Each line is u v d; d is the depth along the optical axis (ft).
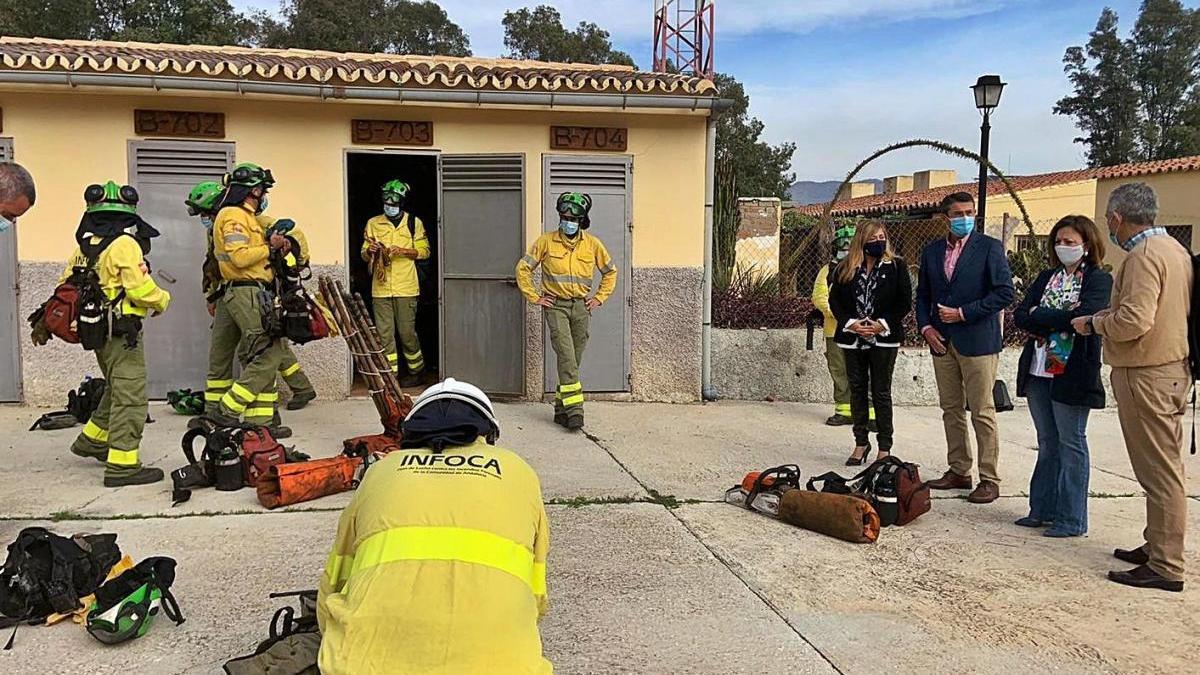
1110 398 31.65
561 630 11.87
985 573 14.33
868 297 20.26
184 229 25.59
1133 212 13.50
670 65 40.32
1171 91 174.50
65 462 19.57
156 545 14.58
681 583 13.62
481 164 27.07
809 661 11.17
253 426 18.34
